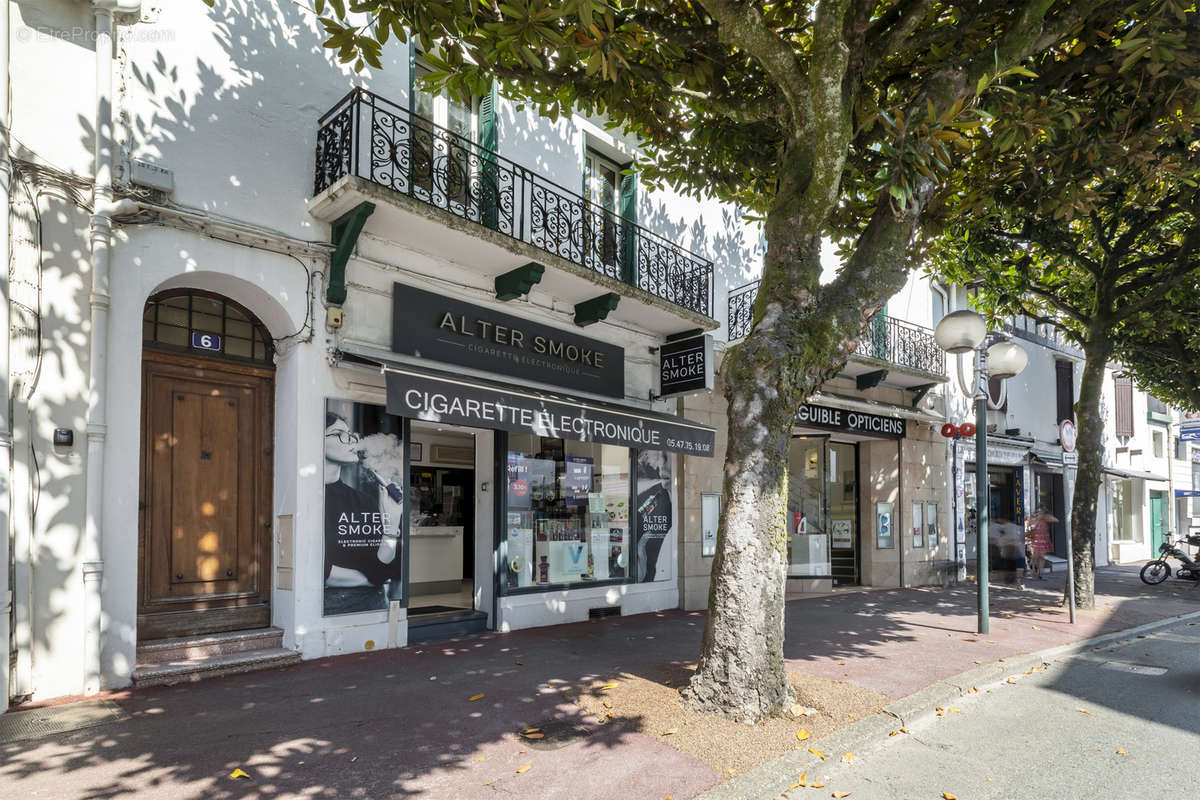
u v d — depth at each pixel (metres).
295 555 6.47
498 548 8.34
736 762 4.17
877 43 5.76
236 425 6.70
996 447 16.75
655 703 5.13
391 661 6.48
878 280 5.46
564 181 9.28
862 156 7.14
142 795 3.59
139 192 5.73
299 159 6.80
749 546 4.97
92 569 5.28
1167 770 4.44
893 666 6.68
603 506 9.69
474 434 8.87
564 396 8.56
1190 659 7.68
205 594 6.40
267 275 6.50
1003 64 5.39
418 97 7.92
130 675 5.51
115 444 5.54
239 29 6.48
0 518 4.80
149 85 5.91
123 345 5.64
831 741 4.59
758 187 7.99
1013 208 7.82
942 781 4.24
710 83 6.64
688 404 10.73
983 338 8.47
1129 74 6.34
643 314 9.73
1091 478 11.16
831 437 13.91
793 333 5.18
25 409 5.12
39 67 5.35
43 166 5.28
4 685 4.78
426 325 7.56
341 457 6.84
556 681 5.79
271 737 4.43
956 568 15.15
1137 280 11.12
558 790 3.78
